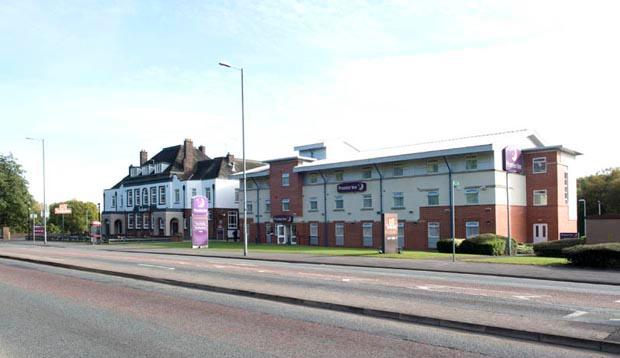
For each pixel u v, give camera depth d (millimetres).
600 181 72062
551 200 42156
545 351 7887
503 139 42219
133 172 84750
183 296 13727
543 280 18031
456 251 33500
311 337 8797
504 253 32719
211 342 8484
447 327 9625
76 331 9445
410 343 8359
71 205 110250
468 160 42062
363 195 49219
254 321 10211
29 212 84188
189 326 9766
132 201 82500
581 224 42719
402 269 22359
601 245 21266
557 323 9523
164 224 73312
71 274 19875
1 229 84312
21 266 23859
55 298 13438
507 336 8875
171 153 80375
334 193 51781
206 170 74938
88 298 13414
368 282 16516
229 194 71750
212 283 15750
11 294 14227
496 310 11023
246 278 17609
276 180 57688
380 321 10219
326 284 15859
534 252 30859
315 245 52000
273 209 57906
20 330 9578
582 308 11375
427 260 26109
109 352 7969
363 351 7848
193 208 43844
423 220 44531
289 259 27969
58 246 52469
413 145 52344
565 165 43688
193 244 43719
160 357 7637
